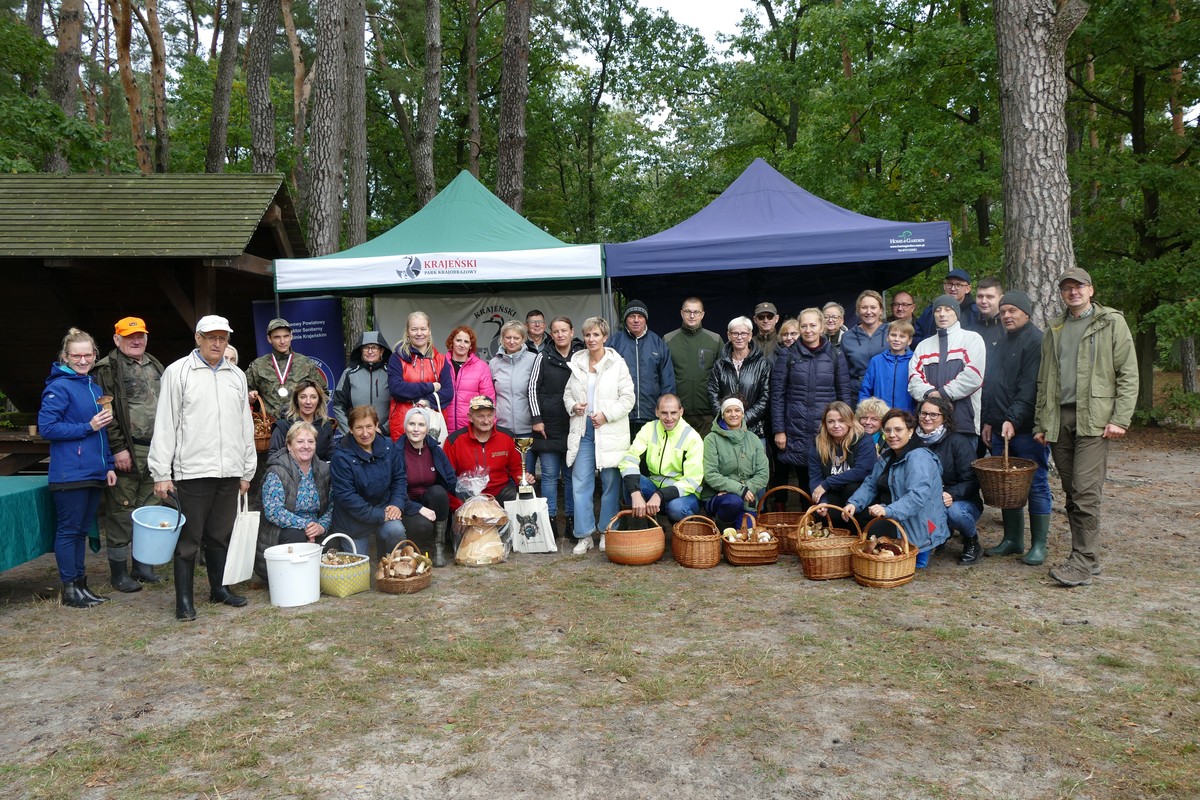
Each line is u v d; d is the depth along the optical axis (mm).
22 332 9023
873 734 3180
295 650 4254
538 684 3754
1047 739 3111
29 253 7090
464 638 4383
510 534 6309
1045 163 8602
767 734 3201
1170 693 3504
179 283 8102
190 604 4852
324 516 5703
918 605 4773
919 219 17688
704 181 27562
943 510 5480
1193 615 4531
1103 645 4090
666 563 5934
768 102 24734
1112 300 15445
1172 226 15047
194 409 4844
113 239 7344
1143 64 14711
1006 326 5762
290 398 6934
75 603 5141
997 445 5883
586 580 5504
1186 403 15180
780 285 11227
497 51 27062
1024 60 8648
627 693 3625
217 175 8359
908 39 19859
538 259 7594
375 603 5082
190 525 4867
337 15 13344
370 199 30125
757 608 4777
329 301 9273
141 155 15891
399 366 6637
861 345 6879
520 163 16203
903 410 5609
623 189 30141
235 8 17766
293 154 26297
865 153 17578
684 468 6160
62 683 3906
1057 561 5691
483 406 6234
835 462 6000
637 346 6883
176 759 3104
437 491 6000
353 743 3205
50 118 13820
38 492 5223
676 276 10938
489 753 3094
